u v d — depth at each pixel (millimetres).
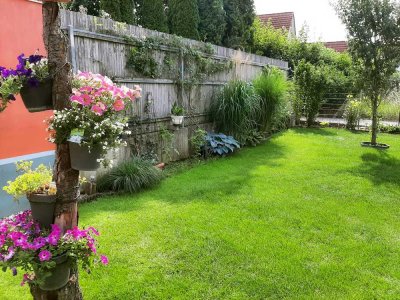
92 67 4258
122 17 7062
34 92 1633
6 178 3398
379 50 7230
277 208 3805
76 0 8008
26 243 1579
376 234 3225
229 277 2469
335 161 6133
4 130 3352
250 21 11570
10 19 3279
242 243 2961
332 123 10688
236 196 4168
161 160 5676
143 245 2893
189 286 2357
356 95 10734
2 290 2297
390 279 2502
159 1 8250
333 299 2258
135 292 2285
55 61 1625
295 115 10812
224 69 7430
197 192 4297
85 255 1716
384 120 11352
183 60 6059
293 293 2314
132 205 3816
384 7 6867
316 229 3305
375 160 6238
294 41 13562
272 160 6172
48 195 1747
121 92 1708
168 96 5789
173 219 3432
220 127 7125
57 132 1653
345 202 4051
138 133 5160
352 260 2738
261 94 7895
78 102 1609
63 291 1785
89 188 4023
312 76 10258
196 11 9156
